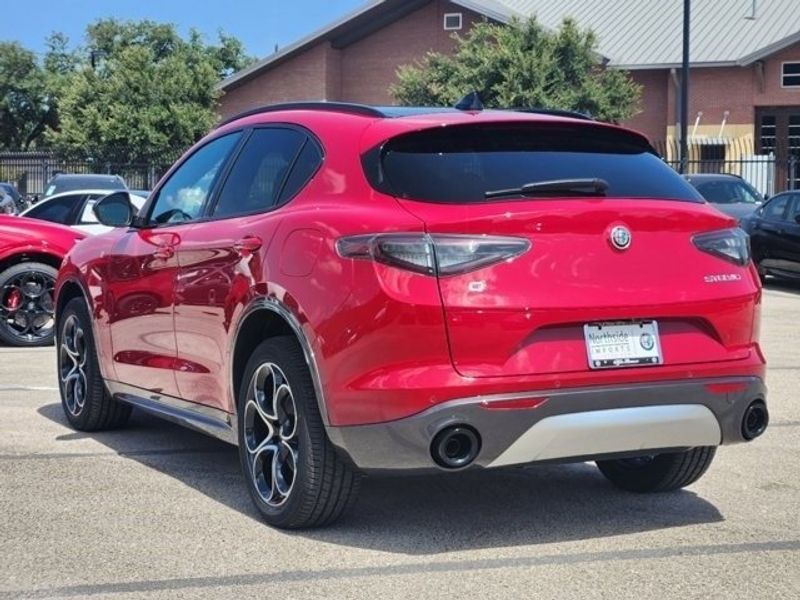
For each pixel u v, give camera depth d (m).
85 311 6.66
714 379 4.51
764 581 4.19
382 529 4.81
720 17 39.50
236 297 4.93
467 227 4.22
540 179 4.56
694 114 37.94
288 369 4.57
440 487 5.57
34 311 10.64
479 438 4.16
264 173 5.25
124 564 4.35
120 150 38.78
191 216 5.73
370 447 4.24
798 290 17.73
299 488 4.57
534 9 42.28
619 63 37.94
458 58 35.28
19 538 4.67
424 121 4.70
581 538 4.72
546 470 5.97
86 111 38.53
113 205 6.34
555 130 4.87
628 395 4.33
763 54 36.38
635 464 5.46
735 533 4.80
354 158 4.64
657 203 4.61
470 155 4.61
